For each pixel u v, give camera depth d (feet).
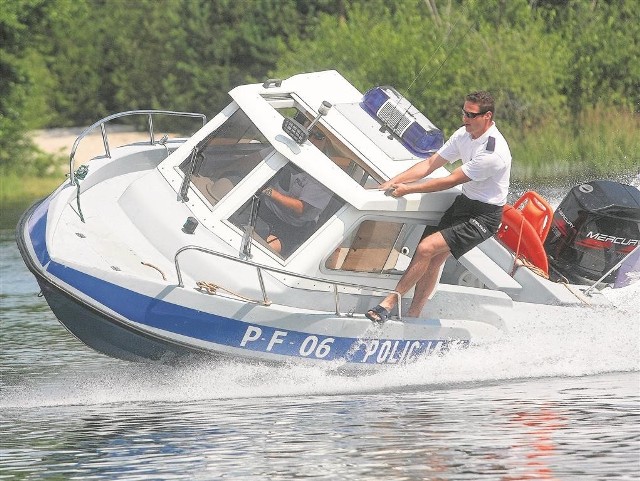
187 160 100.53
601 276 109.09
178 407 90.02
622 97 285.43
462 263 105.50
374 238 96.17
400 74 304.71
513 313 102.53
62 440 81.10
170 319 91.25
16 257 189.47
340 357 95.81
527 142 266.36
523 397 90.94
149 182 100.63
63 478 72.59
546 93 284.61
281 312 92.73
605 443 76.89
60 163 403.75
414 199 95.91
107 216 99.81
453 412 86.28
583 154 257.14
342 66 321.52
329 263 95.55
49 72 545.03
